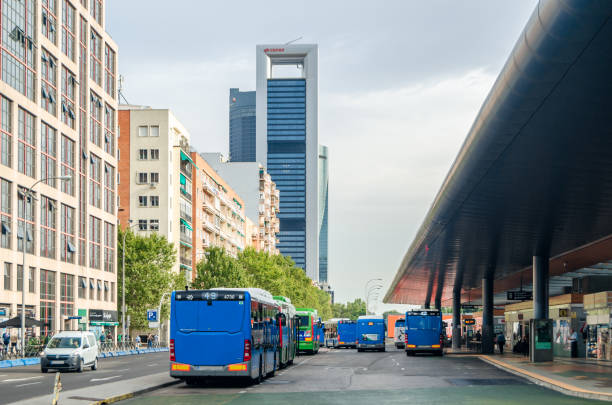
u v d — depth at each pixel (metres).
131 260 92.56
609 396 22.55
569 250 51.75
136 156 109.88
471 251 55.12
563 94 20.02
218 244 136.75
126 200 109.38
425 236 48.84
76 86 81.25
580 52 17.12
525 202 35.12
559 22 15.78
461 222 41.59
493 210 37.50
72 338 40.28
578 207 36.06
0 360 48.91
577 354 53.72
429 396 23.59
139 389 25.45
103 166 89.75
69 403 20.88
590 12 15.04
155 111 110.25
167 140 109.88
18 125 67.62
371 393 24.86
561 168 28.45
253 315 28.34
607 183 30.80
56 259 74.69
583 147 25.47
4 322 54.62
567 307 55.16
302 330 63.69
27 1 70.06
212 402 21.88
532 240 47.59
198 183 121.31
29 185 69.31
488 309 77.69
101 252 88.50
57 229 75.12
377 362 49.38
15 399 23.20
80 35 83.88
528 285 88.62
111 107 94.06
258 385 28.95
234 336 27.31
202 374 27.22
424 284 91.12
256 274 118.94
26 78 69.56
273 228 194.25
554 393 24.81
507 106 21.19
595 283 56.31
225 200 141.50
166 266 93.81
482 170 28.84
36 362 53.62
